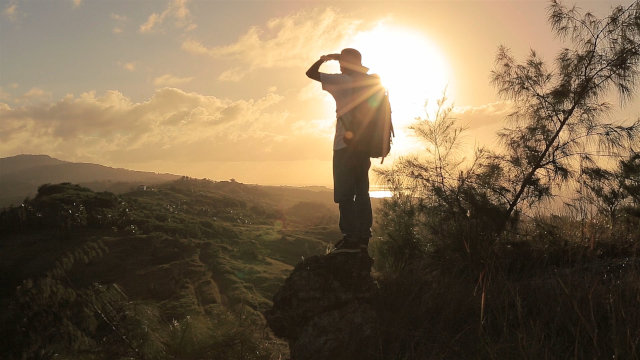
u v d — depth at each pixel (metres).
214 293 70.19
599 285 3.63
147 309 4.55
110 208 127.75
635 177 5.73
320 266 4.20
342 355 3.67
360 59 4.16
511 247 5.01
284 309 4.17
